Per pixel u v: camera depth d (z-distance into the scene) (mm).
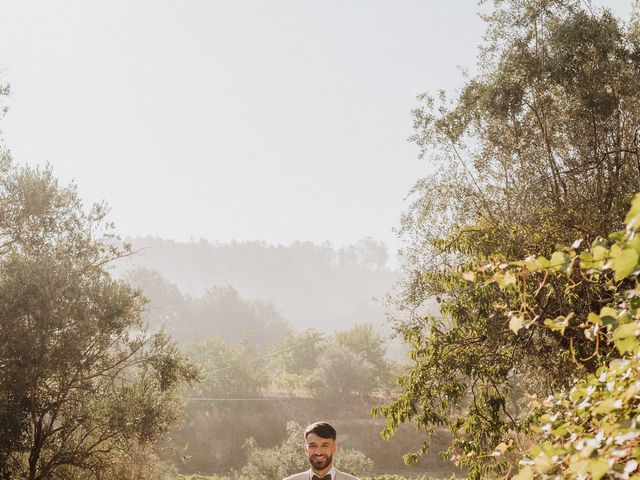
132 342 18375
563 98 13742
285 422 57875
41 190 18219
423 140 13734
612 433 2182
